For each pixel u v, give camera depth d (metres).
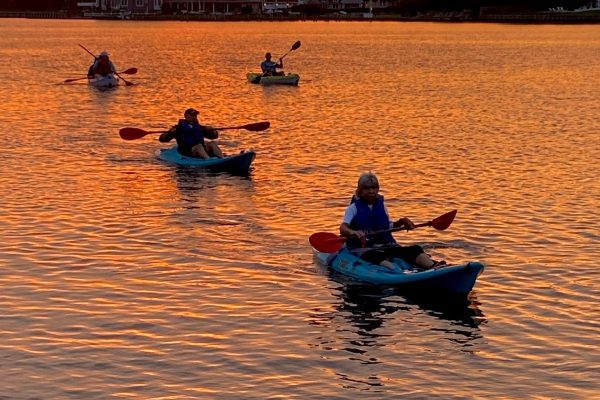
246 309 14.52
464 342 13.16
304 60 83.62
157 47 107.31
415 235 19.12
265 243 18.44
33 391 11.44
